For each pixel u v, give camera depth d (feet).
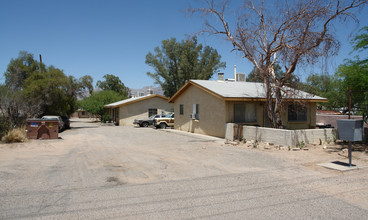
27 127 52.29
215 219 14.67
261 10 44.70
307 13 39.86
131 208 16.24
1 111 56.54
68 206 16.56
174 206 16.57
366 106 50.98
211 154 35.01
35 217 14.87
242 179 22.70
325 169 25.89
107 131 78.28
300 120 61.93
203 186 20.72
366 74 39.01
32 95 77.15
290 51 41.65
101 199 17.81
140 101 117.60
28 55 94.32
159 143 47.67
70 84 91.81
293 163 28.71
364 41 38.88
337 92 81.61
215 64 152.15
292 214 15.31
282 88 44.65
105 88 226.17
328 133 41.24
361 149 35.55
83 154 36.04
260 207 16.37
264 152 35.58
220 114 56.18
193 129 68.23
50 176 23.82
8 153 35.96
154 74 158.71
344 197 18.08
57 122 54.34
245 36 44.70
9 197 18.17
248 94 56.39
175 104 80.74
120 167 27.63
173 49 150.61
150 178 23.20
